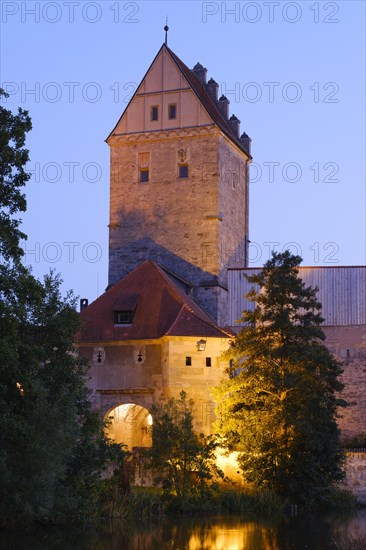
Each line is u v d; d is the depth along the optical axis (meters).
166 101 66.06
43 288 37.88
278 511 44.56
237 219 68.75
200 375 52.09
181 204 65.00
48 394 39.03
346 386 61.38
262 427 47.09
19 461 36.38
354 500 47.62
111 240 66.38
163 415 45.34
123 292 57.19
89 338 54.88
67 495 37.97
